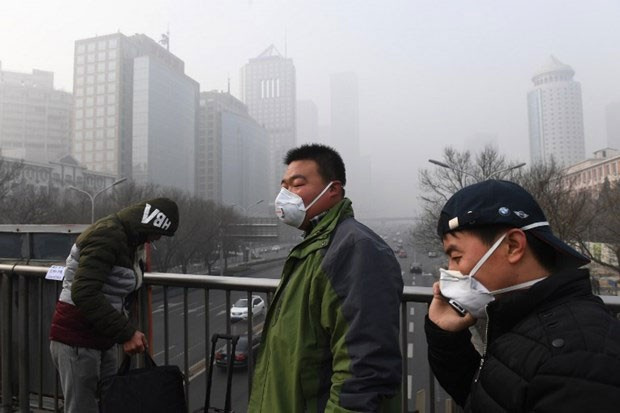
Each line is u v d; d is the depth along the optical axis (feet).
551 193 60.13
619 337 2.77
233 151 291.17
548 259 3.48
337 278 4.74
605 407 2.49
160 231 7.80
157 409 6.97
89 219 116.37
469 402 3.79
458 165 77.66
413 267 160.97
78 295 6.95
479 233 3.56
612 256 67.92
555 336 2.93
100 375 8.05
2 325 10.41
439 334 4.27
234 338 7.25
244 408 18.76
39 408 10.19
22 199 111.14
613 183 81.41
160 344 27.76
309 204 5.74
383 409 4.76
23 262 11.44
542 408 2.74
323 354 4.86
